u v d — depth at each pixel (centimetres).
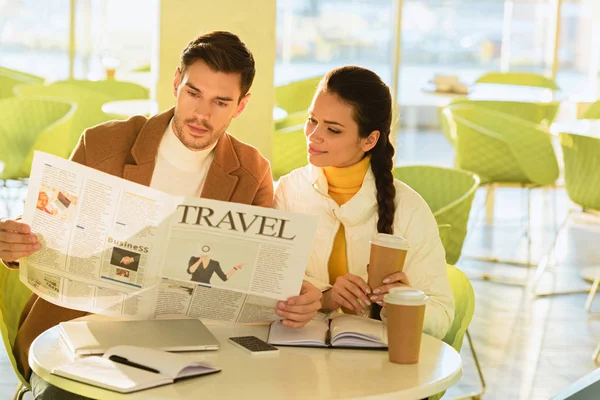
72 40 753
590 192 453
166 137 222
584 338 408
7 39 742
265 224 174
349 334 180
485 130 516
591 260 552
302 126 482
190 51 206
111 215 177
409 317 169
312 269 221
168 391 148
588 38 797
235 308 186
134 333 175
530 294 475
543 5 808
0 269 218
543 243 592
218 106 208
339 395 151
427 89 668
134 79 739
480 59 815
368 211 216
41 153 179
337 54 753
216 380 156
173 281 180
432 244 214
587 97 741
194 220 175
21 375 215
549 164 546
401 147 838
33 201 181
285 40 749
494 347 392
